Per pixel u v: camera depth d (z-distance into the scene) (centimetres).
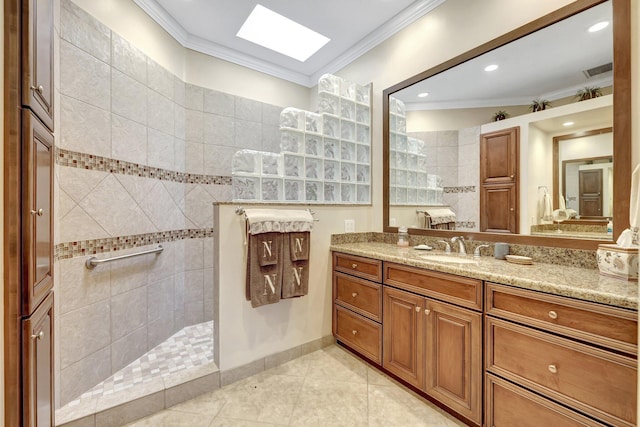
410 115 230
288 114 220
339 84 246
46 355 119
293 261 204
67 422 142
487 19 182
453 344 148
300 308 222
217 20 238
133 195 208
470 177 194
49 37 122
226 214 189
